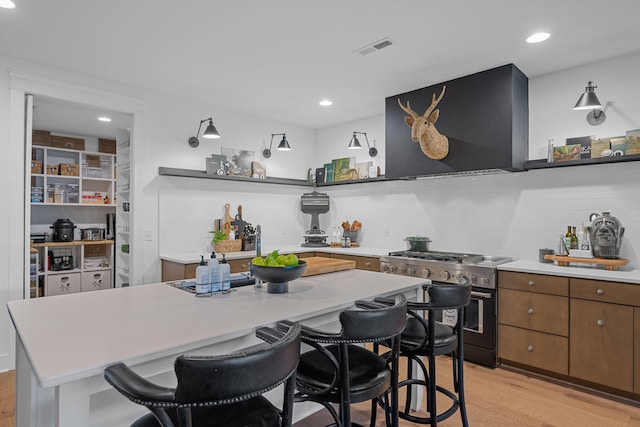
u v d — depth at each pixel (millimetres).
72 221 5602
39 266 5074
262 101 4133
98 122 4723
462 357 2006
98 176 5625
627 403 2469
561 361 2727
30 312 1560
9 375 2854
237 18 2393
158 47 2809
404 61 3055
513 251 3510
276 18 2395
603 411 2375
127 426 1462
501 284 3027
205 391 899
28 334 1278
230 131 4461
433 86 3555
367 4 2230
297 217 5246
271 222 4918
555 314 2756
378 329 1392
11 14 2328
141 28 2520
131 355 1105
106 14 2338
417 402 2414
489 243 3672
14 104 2984
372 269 3969
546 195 3311
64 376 978
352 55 2938
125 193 4148
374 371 1569
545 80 3318
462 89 3350
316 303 1744
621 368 2473
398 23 2453
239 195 4570
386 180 4395
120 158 4332
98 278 5480
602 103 3031
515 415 2332
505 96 3107
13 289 2961
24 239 3020
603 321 2543
